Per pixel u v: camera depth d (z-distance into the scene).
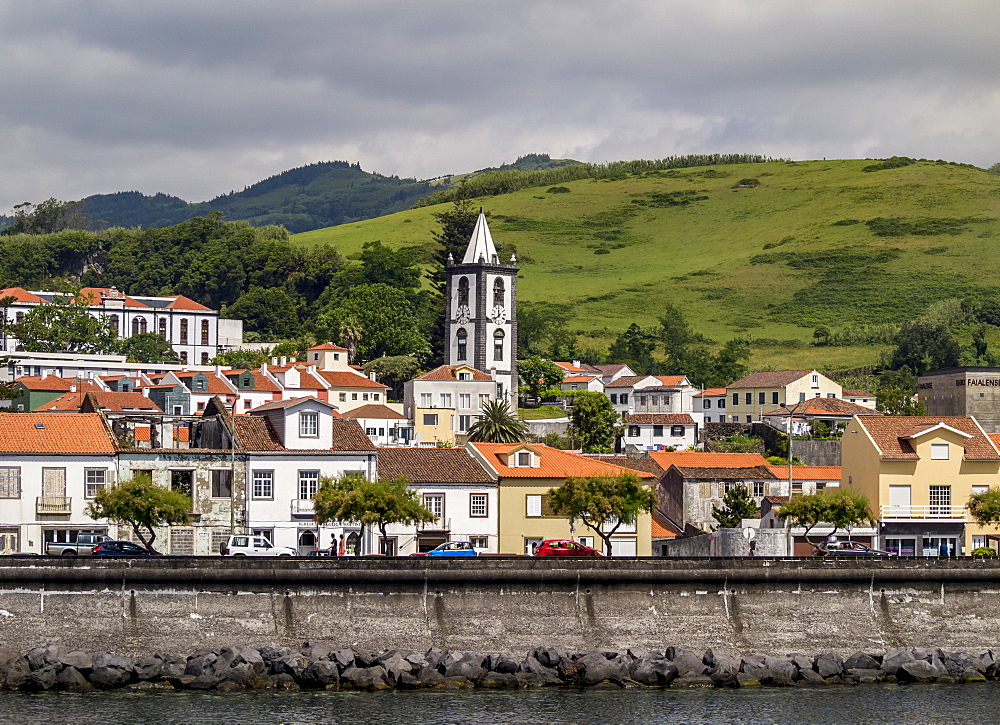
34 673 105.56
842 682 116.06
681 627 118.81
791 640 120.31
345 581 113.69
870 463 159.12
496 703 106.00
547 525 151.38
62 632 109.12
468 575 115.56
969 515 158.38
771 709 107.25
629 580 118.50
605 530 153.38
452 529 148.62
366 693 107.69
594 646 116.56
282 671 108.31
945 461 159.00
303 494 144.00
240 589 112.19
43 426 138.62
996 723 104.25
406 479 146.25
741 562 121.00
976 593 124.50
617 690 111.38
